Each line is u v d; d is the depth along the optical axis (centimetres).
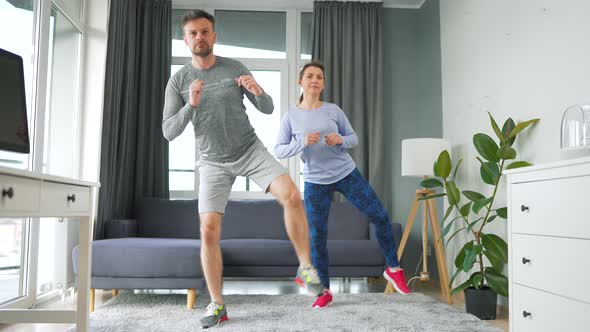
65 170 360
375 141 457
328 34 468
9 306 267
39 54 298
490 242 276
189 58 471
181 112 226
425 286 401
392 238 304
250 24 484
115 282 286
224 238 414
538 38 274
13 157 278
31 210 145
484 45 339
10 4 273
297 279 247
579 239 156
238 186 465
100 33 386
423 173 347
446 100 407
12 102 168
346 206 424
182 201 421
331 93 464
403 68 486
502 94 314
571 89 244
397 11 491
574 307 158
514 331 196
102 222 373
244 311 276
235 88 238
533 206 183
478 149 294
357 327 239
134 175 439
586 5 233
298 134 285
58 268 334
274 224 418
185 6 476
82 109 380
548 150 263
